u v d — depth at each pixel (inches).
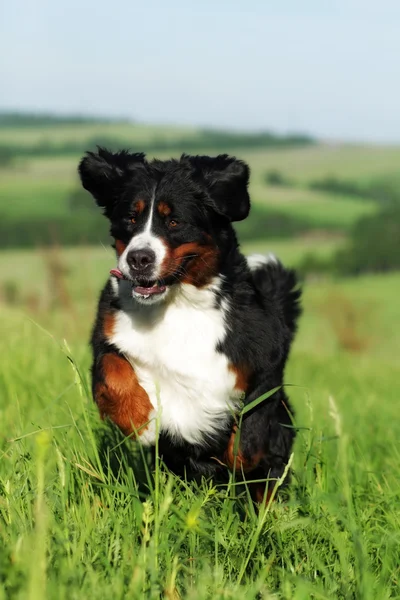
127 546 141.6
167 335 196.1
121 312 198.4
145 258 189.9
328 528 161.3
